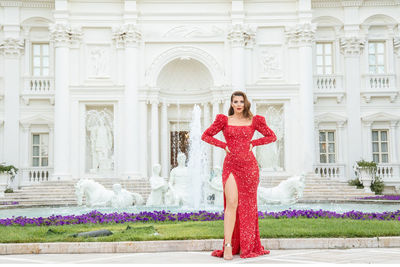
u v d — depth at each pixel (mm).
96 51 30375
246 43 30453
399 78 32562
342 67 32656
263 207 20125
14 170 29750
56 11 29766
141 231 11828
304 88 30109
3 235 11570
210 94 31406
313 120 30250
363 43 32500
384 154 32688
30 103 32094
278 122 31047
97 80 30203
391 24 32594
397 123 32500
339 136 32312
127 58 29859
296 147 30250
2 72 32031
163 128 31578
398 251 10023
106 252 10211
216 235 11070
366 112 32562
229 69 30422
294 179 21141
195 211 18781
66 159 29328
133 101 29688
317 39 32688
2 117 31875
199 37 30500
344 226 12453
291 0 30672
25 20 31969
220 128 9555
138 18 30359
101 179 28812
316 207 20500
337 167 31672
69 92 29875
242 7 30281
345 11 32500
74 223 14523
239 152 9305
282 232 11367
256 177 9352
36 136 32312
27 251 10219
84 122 30016
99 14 30281
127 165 29391
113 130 30422
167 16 30516
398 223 13172
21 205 22344
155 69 30328
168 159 32469
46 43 32438
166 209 19797
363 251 10055
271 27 30875
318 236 11102
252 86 30344
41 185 28250
